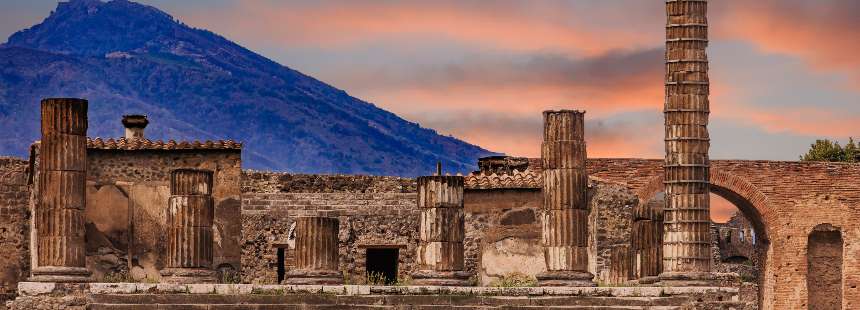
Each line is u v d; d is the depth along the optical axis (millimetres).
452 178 59875
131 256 65500
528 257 68500
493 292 57469
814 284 96562
